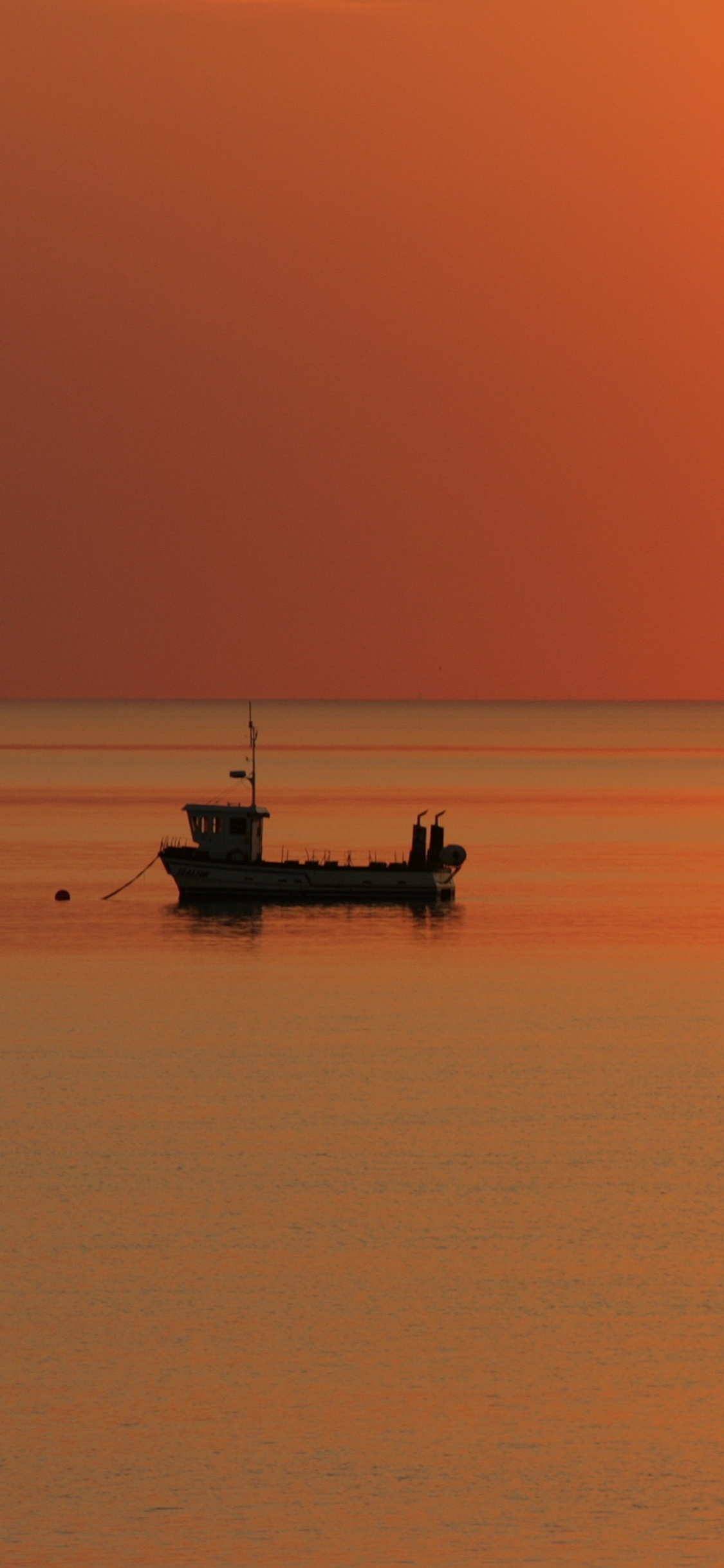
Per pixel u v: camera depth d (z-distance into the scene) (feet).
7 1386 524.11
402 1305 583.99
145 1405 513.86
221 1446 491.31
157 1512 459.73
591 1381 531.09
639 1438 498.69
